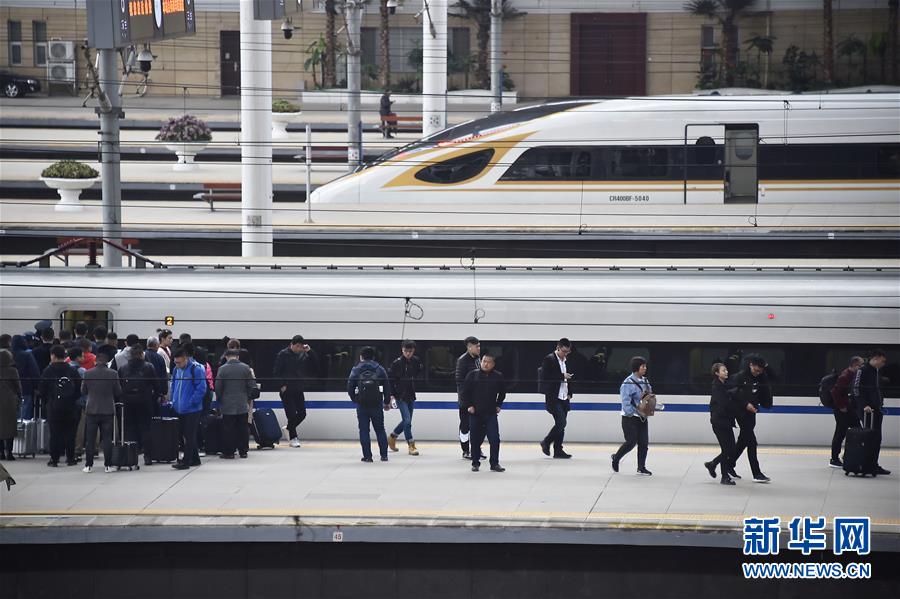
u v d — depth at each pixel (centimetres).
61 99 18688
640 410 7031
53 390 7144
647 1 19312
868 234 11250
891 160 11588
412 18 19162
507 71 19550
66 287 8169
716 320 7975
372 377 7312
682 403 8000
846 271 8225
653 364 8019
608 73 19562
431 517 6238
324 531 6162
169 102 18738
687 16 19325
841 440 7225
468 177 11819
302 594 6269
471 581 6219
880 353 7112
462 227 11381
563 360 7431
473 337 7369
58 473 7088
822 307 7956
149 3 9300
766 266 9500
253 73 10519
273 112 16312
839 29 19025
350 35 14025
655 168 11688
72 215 12438
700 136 11638
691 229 11319
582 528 6100
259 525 6181
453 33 19512
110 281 8194
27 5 18975
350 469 7181
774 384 7994
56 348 7162
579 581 6191
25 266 8688
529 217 11738
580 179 11731
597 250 11356
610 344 8025
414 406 8050
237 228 11619
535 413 8025
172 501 6531
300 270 8331
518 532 6112
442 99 14738
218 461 7394
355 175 12025
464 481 6912
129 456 7131
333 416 8075
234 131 16662
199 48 19300
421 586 6238
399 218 11756
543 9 19375
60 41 18825
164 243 11744
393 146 15488
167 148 15350
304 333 8106
